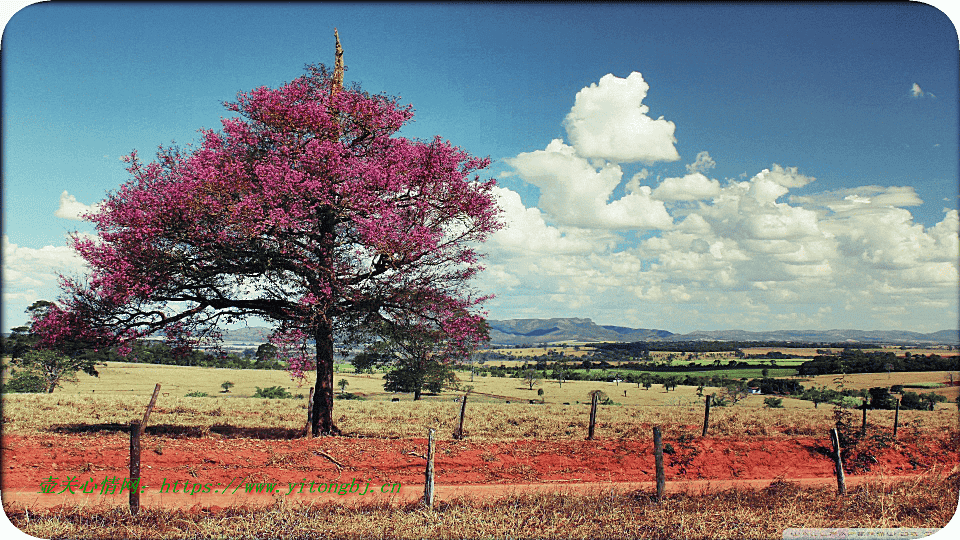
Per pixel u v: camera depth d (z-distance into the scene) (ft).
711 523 35.78
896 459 62.44
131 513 34.47
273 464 48.80
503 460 55.47
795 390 284.00
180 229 61.21
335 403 140.36
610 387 329.31
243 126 65.36
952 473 49.62
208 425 76.02
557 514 36.73
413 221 66.54
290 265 64.69
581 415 121.49
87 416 82.64
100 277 57.77
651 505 39.19
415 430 81.66
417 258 66.08
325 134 65.41
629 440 67.62
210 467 46.62
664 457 58.44
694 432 82.28
